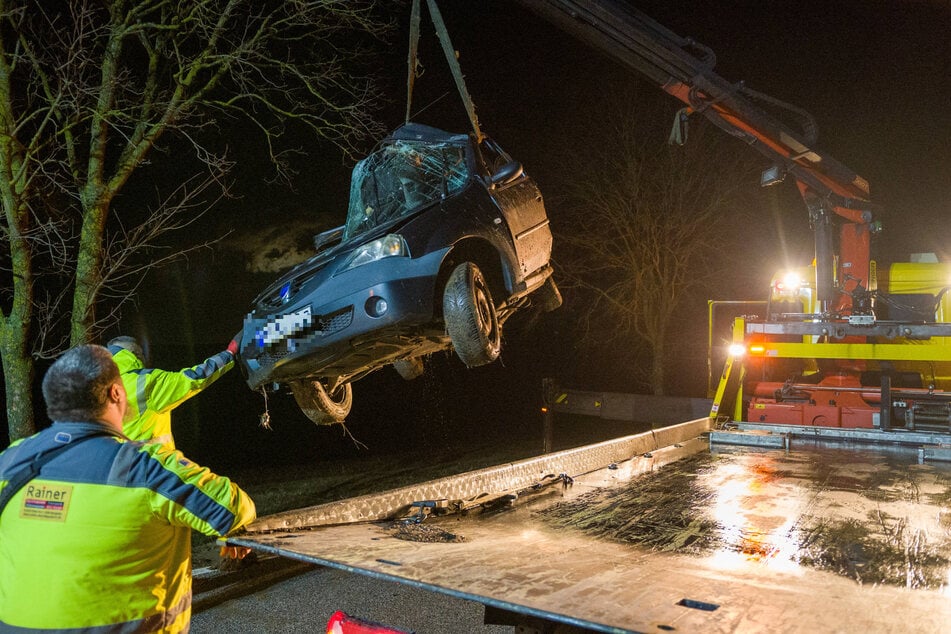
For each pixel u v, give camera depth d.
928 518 4.09
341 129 9.72
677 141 7.74
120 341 4.32
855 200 8.59
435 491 4.10
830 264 8.70
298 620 5.42
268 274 15.06
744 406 9.04
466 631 5.18
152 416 4.07
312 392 5.14
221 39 8.42
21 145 6.96
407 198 5.69
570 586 2.49
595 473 5.55
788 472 5.70
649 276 17.98
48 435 2.23
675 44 7.30
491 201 5.27
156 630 2.23
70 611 2.10
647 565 2.98
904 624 2.24
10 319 6.99
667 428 6.92
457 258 5.10
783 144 7.89
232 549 3.30
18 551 2.15
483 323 4.63
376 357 5.06
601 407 12.35
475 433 18.38
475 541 3.34
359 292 4.46
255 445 15.05
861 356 8.38
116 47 7.30
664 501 4.54
